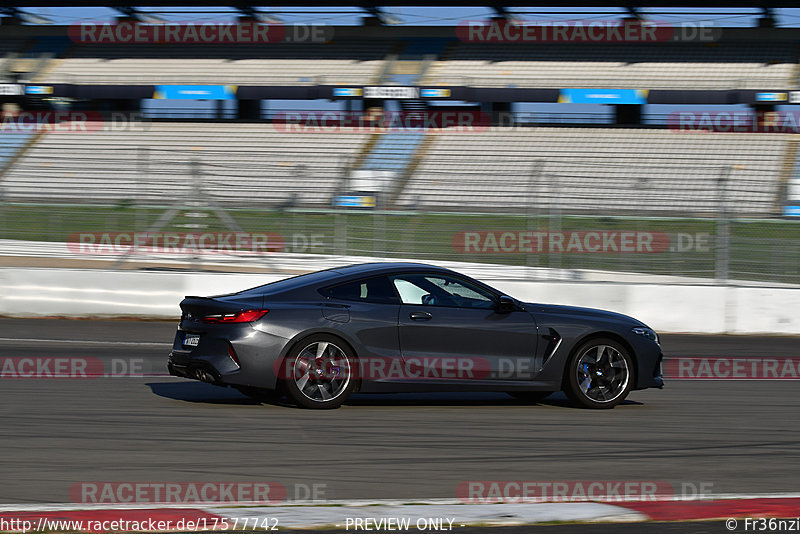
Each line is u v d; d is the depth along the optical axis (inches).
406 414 698.2
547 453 573.6
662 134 3053.6
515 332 731.4
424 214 1957.4
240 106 3398.1
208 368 686.5
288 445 576.1
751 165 2824.8
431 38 3663.9
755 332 1418.6
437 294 735.1
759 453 592.4
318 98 3233.3
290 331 688.4
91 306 1402.6
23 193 2041.1
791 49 3376.0
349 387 701.3
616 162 2891.2
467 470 522.6
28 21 3816.4
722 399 833.5
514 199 2265.0
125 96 3319.4
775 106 3043.8
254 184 2278.5
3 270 1400.1
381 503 443.8
